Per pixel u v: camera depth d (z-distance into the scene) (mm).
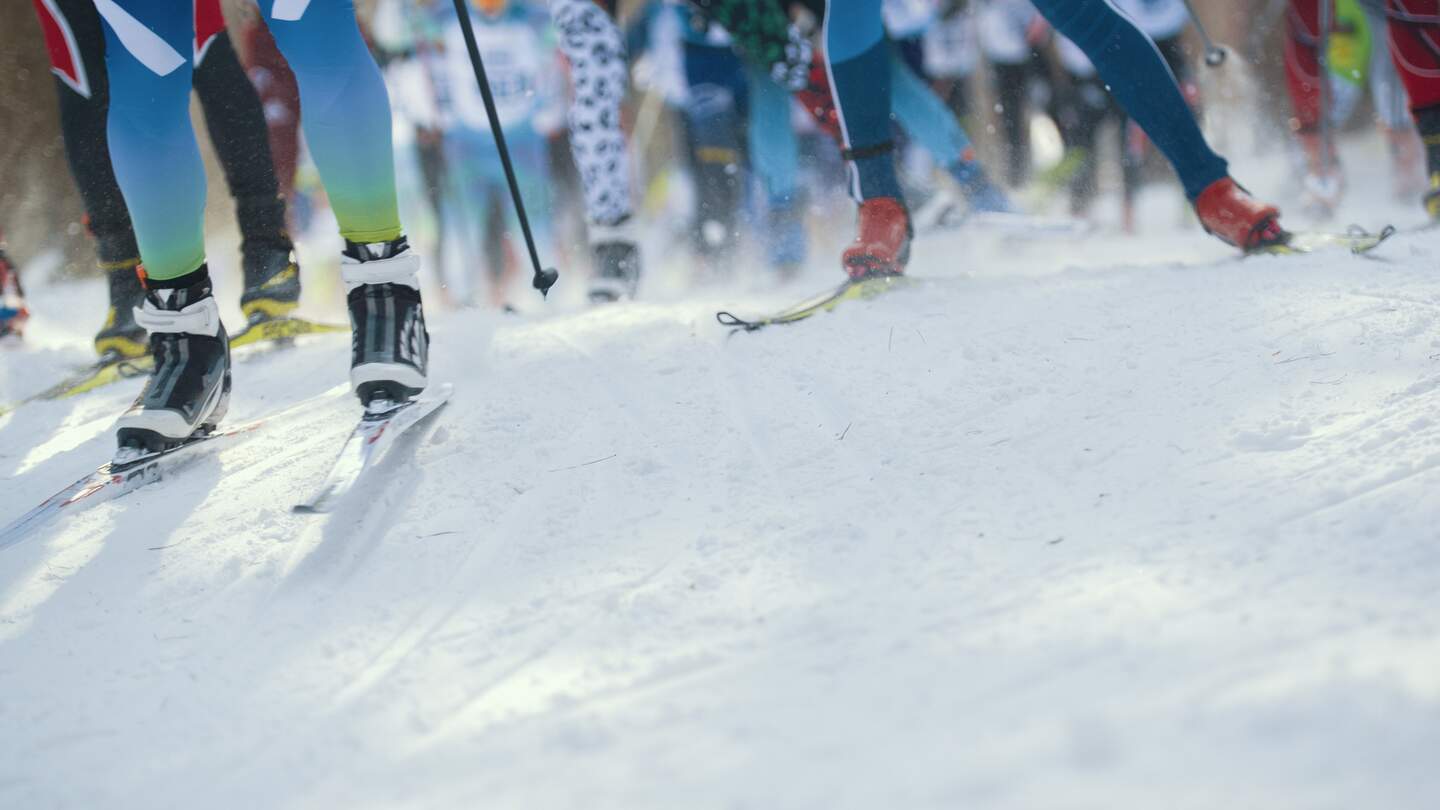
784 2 11086
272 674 4008
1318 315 6184
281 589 4738
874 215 8469
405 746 3328
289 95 13180
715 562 4359
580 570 4504
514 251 15656
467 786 2990
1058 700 2854
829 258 14383
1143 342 6191
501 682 3656
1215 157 8570
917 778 2586
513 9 14797
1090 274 8078
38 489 6629
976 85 15359
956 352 6512
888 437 5480
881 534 4367
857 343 6969
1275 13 16844
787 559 4277
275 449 6445
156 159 6180
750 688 3273
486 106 6918
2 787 3523
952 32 14438
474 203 15094
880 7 8391
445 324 9141
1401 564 3371
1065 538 4027
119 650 4410
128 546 5422
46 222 15984
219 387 6527
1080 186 14586
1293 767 2406
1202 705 2691
